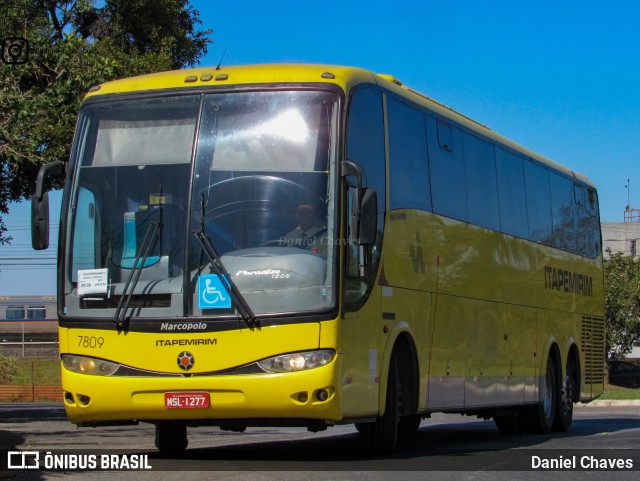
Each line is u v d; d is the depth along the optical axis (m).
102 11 28.61
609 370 58.94
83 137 10.70
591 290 20.97
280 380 9.52
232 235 9.95
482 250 14.55
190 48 31.08
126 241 10.21
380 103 11.34
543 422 17.36
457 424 22.03
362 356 10.30
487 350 14.58
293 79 10.40
